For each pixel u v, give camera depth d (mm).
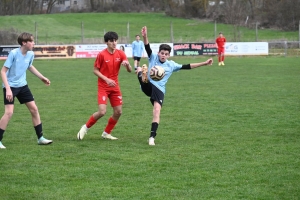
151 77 17891
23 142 18172
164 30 122812
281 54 78375
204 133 19688
